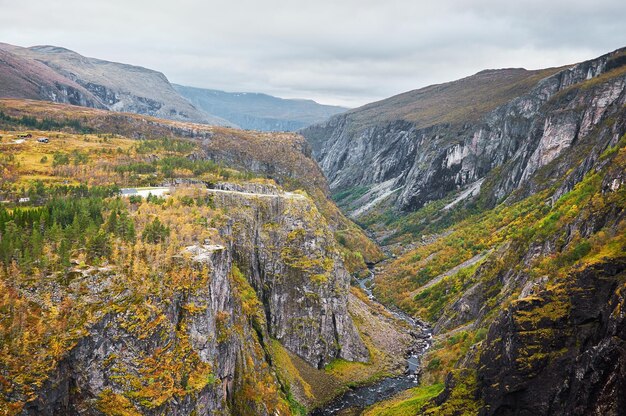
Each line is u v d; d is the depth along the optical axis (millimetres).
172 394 80938
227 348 100938
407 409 126000
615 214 113688
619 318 79312
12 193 135625
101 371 76375
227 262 111125
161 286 87500
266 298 165500
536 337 96062
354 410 138500
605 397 77938
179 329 88125
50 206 109875
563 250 126750
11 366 68625
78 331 75500
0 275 76625
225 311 105438
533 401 92312
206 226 117125
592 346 86812
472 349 122812
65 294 78562
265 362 129000
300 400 136750
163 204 128625
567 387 87188
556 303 97375
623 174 121875
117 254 88812
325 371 158500
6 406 66000
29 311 74188
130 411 75812
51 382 70562
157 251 92500
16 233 87438
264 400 113688
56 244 87625
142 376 79188
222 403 93312
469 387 112062
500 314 112312
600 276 92688
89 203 113438
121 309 81125
